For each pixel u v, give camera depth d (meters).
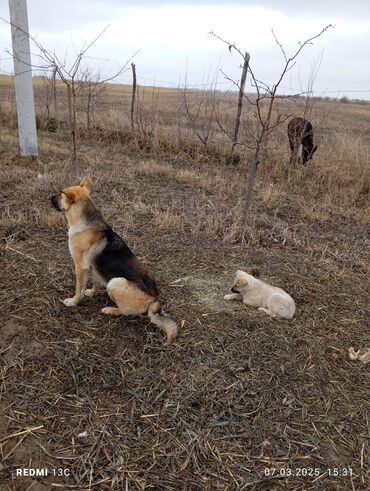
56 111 6.77
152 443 1.40
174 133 6.02
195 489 1.27
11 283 2.17
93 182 3.89
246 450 1.41
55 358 1.72
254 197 4.08
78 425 1.44
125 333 1.91
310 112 5.74
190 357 1.79
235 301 2.25
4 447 1.34
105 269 1.94
